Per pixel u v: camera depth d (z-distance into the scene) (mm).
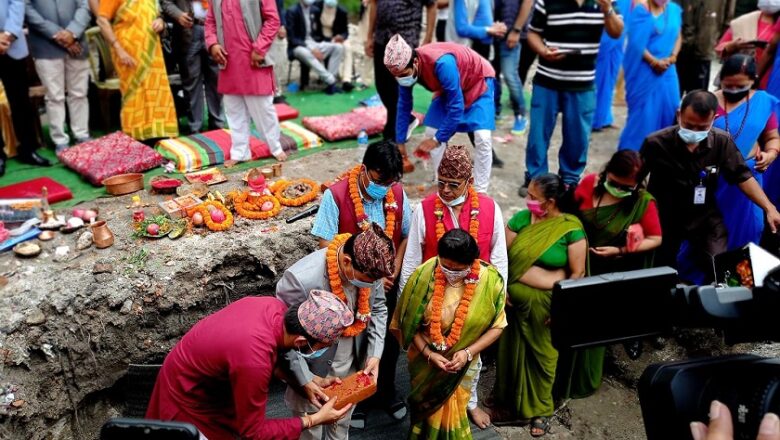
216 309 3928
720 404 1194
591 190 3555
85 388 3602
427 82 4180
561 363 3842
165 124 5680
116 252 3850
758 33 5289
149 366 3574
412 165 4941
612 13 4680
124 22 5266
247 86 4945
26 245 3836
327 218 3145
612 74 6641
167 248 3906
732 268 1634
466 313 2883
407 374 4180
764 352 3855
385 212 3209
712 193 3768
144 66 5402
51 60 5109
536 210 3357
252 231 4090
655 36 5184
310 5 7188
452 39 6453
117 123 6168
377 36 5332
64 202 4527
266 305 2416
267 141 5285
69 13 5090
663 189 3803
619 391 4090
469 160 3043
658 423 1314
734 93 3889
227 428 2561
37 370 3406
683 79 6430
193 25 5578
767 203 3633
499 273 3023
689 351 4035
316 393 2648
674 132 3625
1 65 4859
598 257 3592
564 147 5227
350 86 7633
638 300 1470
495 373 4184
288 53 7371
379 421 3732
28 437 3357
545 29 4867
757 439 1086
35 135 5305
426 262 2975
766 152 3965
